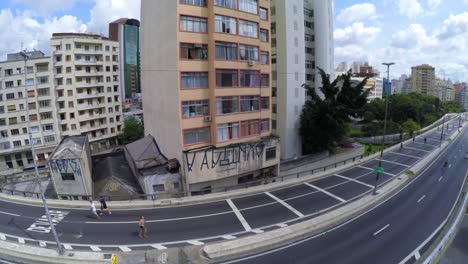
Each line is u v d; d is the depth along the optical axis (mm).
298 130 46594
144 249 17719
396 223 22109
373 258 16781
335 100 42844
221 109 30203
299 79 46094
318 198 27406
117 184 29188
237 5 30359
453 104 161625
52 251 17266
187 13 27703
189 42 28094
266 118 35875
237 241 18219
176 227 20859
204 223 21547
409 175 36812
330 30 56969
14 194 30828
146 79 39281
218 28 29016
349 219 22750
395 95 101688
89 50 66250
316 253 17266
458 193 30531
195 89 28984
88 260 16344
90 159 37156
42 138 60281
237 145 31000
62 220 22109
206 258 16641
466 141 71500
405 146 60438
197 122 29344
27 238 19234
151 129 38500
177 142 29234
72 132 64562
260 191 29172
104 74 69562
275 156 34719
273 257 16766
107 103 70875
